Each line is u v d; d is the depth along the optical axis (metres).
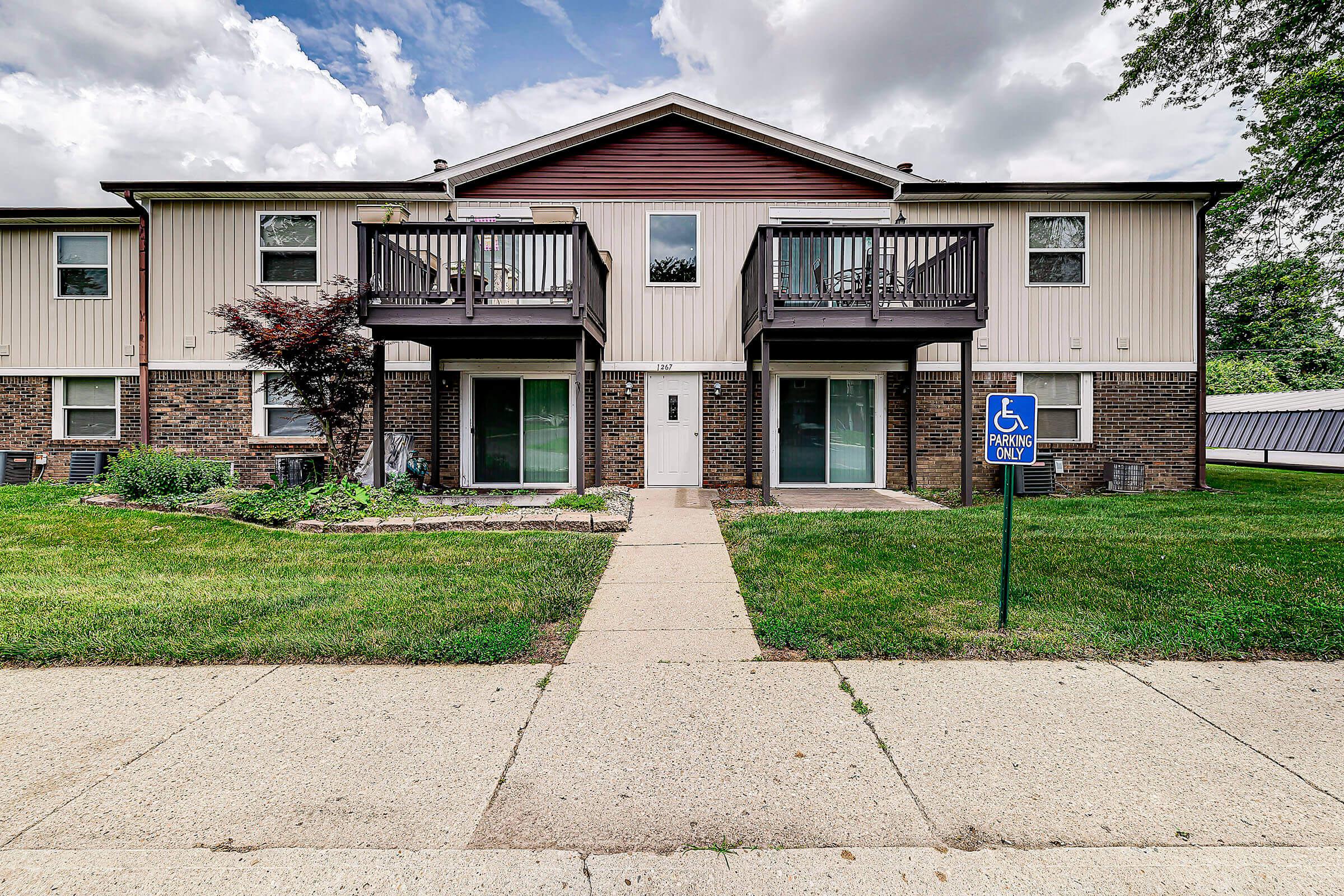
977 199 11.40
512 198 11.61
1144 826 2.36
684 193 11.57
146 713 3.25
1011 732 3.04
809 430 11.60
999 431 4.38
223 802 2.51
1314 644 3.99
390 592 5.09
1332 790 2.59
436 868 2.15
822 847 2.26
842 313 9.02
